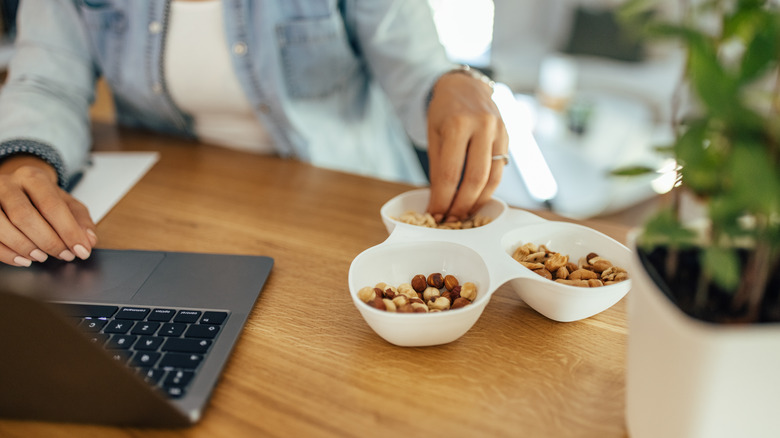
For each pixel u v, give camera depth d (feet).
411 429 1.31
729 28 0.94
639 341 1.16
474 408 1.37
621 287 1.56
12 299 1.09
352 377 1.46
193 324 1.59
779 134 0.83
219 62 3.10
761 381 0.96
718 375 0.96
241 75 3.05
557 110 9.92
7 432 1.27
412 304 1.52
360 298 1.54
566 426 1.32
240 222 2.27
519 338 1.62
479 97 2.31
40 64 2.86
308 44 3.05
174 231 2.19
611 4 11.16
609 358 1.54
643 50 10.75
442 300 1.56
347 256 2.03
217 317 1.62
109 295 1.72
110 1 3.01
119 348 1.47
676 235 0.98
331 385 1.43
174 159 2.87
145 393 1.22
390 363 1.51
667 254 1.19
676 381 1.02
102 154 2.92
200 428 1.30
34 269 1.88
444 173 2.07
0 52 5.35
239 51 3.00
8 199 1.92
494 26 12.87
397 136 4.01
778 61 0.87
